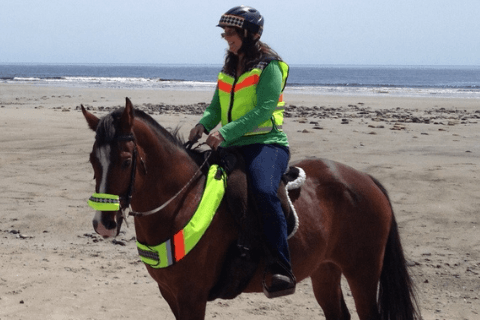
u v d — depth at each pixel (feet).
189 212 11.87
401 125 57.26
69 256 22.81
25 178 34.14
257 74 12.11
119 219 10.84
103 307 18.13
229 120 12.75
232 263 12.02
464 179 33.37
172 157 11.94
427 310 18.19
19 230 25.67
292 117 66.49
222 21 12.25
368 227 13.88
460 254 22.95
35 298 18.62
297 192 13.08
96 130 11.04
